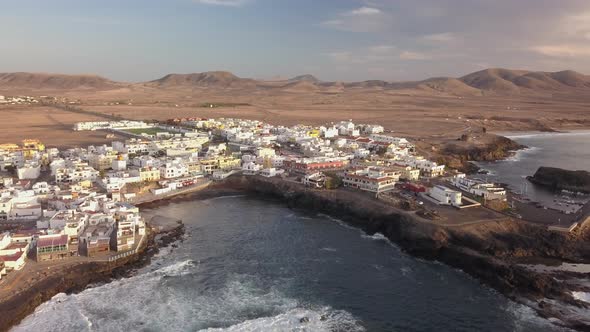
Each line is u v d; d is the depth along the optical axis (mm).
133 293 110375
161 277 119000
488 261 122312
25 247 119812
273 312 103562
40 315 99812
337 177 197875
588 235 142625
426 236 138250
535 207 168750
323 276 121688
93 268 117625
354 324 99625
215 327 96688
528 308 105125
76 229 130000
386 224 153125
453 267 127312
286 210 178250
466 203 164625
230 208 179625
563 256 130000
